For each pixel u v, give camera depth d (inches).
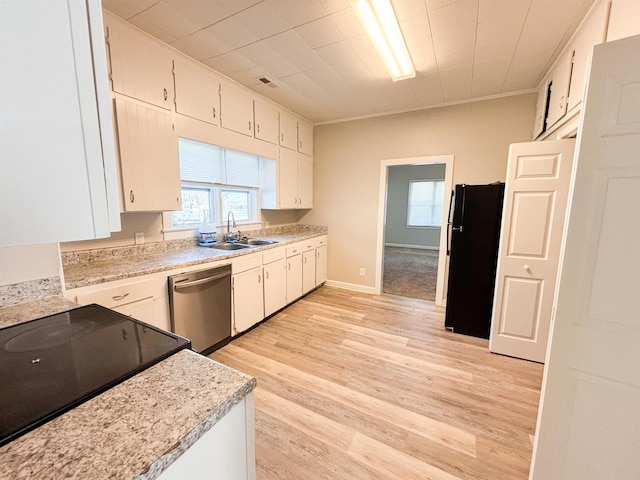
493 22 74.8
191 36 81.4
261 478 52.3
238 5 68.4
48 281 46.0
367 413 68.9
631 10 51.8
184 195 110.5
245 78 108.9
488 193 104.3
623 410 39.8
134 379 26.9
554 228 86.4
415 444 60.0
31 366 28.4
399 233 334.3
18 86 17.0
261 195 147.3
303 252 147.5
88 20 19.3
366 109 144.6
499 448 59.2
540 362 91.9
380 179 154.5
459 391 77.5
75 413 22.4
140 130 79.8
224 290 96.6
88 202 20.6
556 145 83.6
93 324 37.9
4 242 17.6
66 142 19.1
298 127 156.1
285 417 67.3
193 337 86.7
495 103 125.5
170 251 101.4
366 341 105.7
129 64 76.8
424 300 151.4
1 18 16.1
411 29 78.3
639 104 35.6
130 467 18.0
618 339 39.2
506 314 95.0
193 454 22.9
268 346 101.3
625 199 37.3
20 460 18.2
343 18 73.4
